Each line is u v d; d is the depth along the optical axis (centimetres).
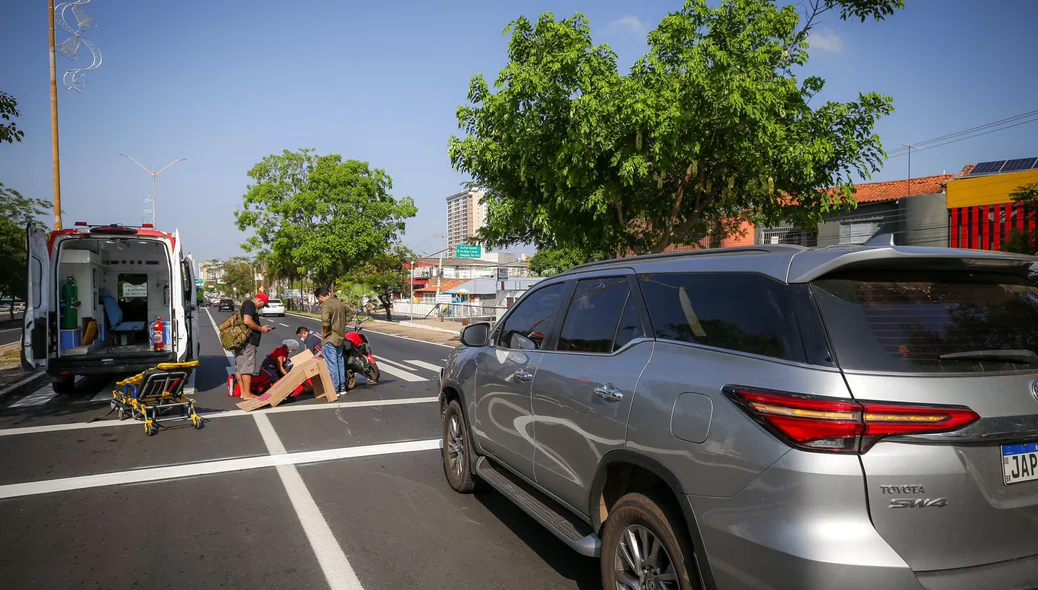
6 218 4509
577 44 1028
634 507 269
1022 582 207
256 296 970
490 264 8631
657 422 259
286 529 436
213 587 349
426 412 859
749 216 1298
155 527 439
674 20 1009
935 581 199
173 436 714
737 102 921
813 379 210
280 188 4422
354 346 1106
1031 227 1738
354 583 354
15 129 952
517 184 1216
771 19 1013
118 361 973
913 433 200
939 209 1950
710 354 253
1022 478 214
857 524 198
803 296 227
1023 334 234
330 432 735
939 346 218
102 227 980
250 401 881
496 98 1078
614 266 348
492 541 417
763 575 209
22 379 1157
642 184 1119
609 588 284
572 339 354
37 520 452
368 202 4447
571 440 325
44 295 934
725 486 224
